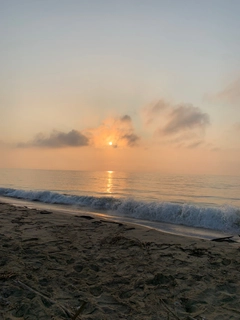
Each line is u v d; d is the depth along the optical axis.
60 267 4.31
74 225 7.46
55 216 8.85
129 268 4.35
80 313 2.95
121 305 3.18
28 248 5.16
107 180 33.78
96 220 8.38
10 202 14.03
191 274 4.12
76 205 12.61
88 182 30.00
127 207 10.68
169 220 9.12
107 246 5.54
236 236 7.05
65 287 3.60
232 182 30.30
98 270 4.25
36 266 4.29
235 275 4.09
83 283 3.75
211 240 6.29
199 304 3.24
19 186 23.92
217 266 4.48
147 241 5.98
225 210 8.41
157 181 32.38
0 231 6.52
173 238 6.31
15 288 3.46
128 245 5.62
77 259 4.70
